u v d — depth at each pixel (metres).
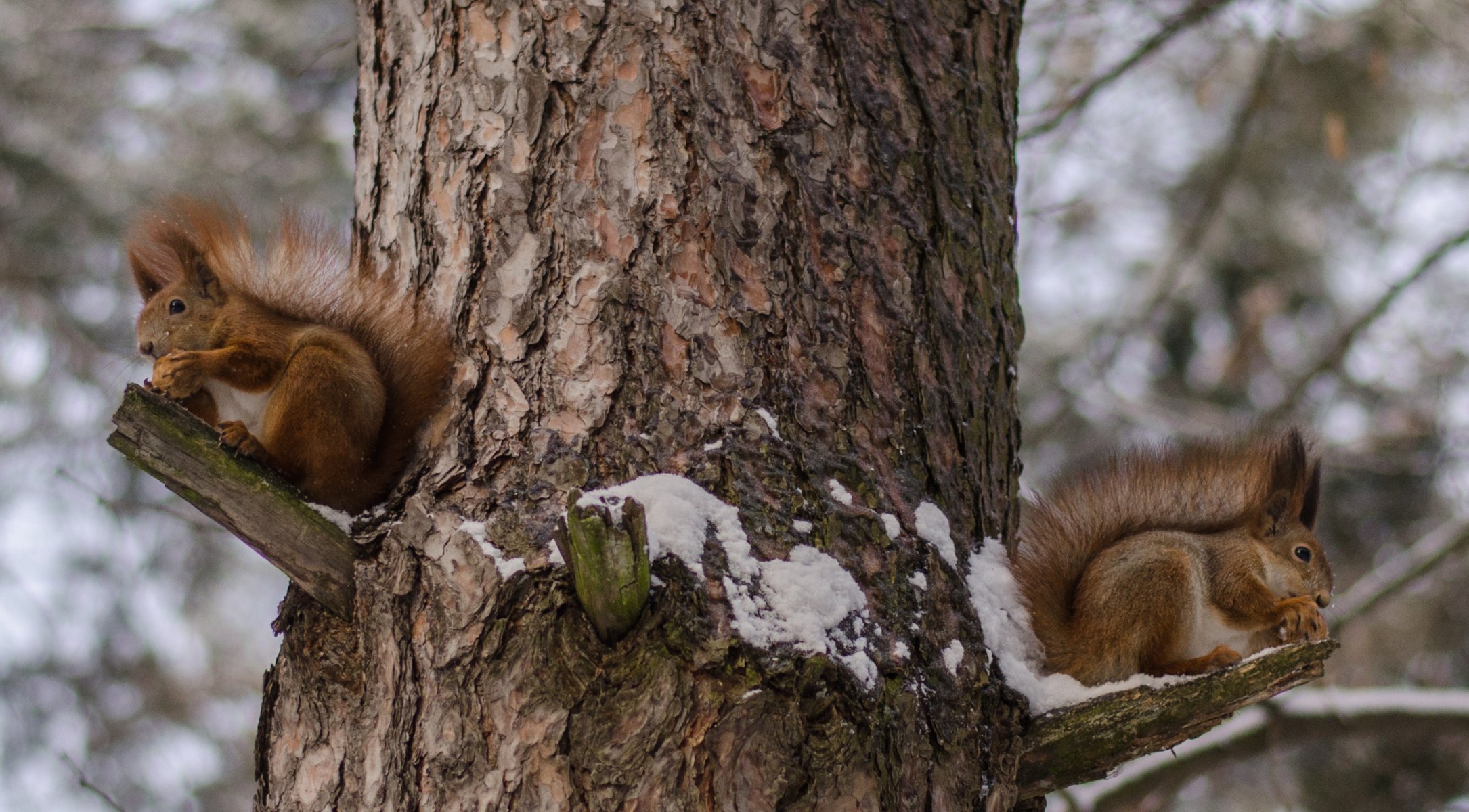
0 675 15.11
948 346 5.79
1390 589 11.39
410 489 5.38
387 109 6.26
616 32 5.70
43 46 16.22
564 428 5.22
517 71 5.78
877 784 4.64
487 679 4.72
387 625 4.96
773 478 5.11
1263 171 17.47
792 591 4.80
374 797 4.84
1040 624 6.51
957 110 6.19
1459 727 10.05
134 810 15.09
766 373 5.30
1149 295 14.04
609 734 4.55
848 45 5.90
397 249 6.01
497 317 5.50
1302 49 14.41
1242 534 7.57
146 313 6.80
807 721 4.59
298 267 6.62
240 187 16.05
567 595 4.68
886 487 5.33
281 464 5.63
